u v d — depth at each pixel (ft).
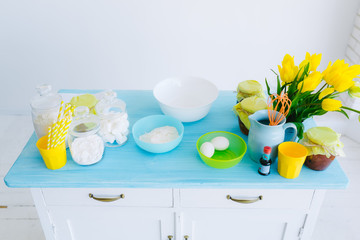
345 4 8.16
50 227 4.53
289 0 8.18
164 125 4.82
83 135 4.12
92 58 9.20
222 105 5.48
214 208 4.27
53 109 4.28
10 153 8.41
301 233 4.47
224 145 4.32
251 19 8.50
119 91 5.88
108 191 4.13
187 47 8.97
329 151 3.80
